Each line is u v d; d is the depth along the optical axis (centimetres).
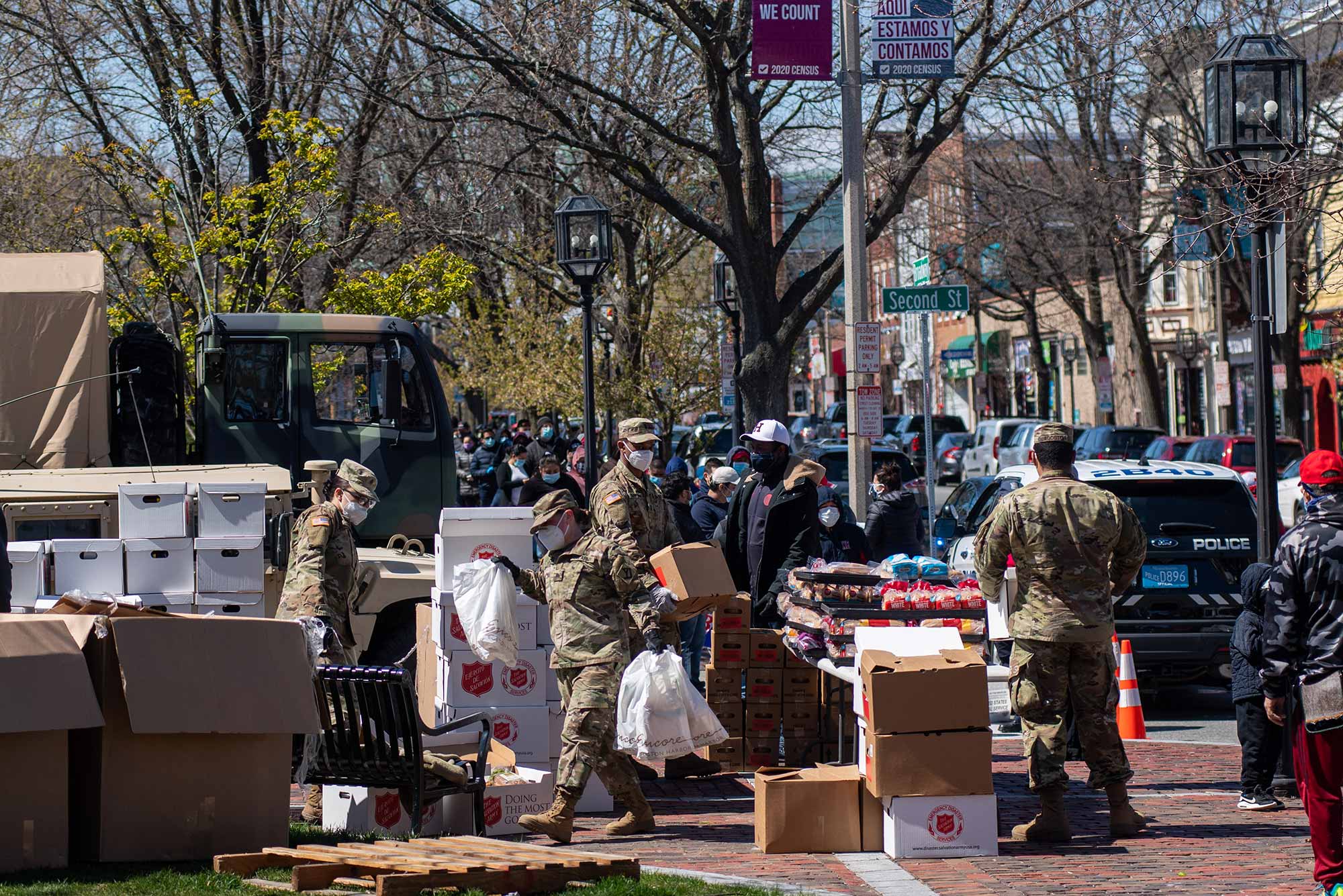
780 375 5559
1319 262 8700
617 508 2341
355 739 2194
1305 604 1781
